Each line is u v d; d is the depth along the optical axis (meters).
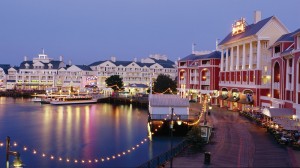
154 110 65.62
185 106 65.81
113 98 146.00
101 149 57.12
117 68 184.12
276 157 39.00
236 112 86.88
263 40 83.69
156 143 59.78
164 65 189.12
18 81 195.62
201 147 44.72
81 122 86.62
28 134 69.88
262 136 52.44
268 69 83.50
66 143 61.53
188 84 130.38
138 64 186.00
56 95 146.62
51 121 87.88
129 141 63.38
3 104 132.25
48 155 52.72
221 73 106.00
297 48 57.31
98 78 183.75
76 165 47.75
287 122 48.75
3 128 76.69
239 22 97.94
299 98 55.19
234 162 37.66
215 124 64.44
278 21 83.56
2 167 45.78
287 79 64.19
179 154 41.75
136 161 49.47
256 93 83.06
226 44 101.69
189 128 63.66
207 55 119.44
